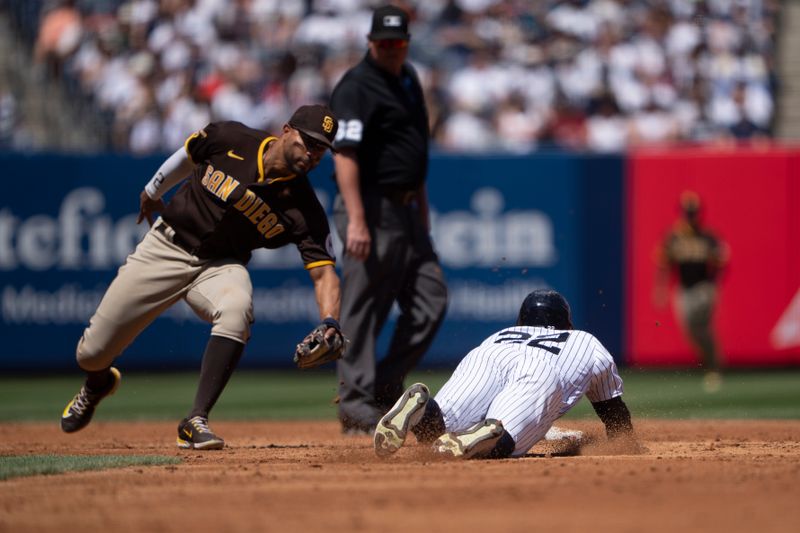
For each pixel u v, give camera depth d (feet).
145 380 156.04
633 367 155.12
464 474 52.85
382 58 86.07
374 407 88.12
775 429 91.81
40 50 199.00
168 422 110.01
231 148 65.98
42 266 155.33
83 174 155.43
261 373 163.22
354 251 85.81
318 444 79.77
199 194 66.59
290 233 65.72
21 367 155.84
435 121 189.67
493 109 191.72
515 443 59.36
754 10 203.00
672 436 84.53
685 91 195.11
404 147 87.35
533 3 202.59
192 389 145.89
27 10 200.85
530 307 65.46
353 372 87.97
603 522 39.55
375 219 87.76
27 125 192.85
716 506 42.80
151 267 67.87
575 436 69.92
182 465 60.03
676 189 154.81
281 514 42.24
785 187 154.51
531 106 192.13
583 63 196.13
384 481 50.93
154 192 69.46
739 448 71.26
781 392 135.95
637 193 155.33
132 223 155.53
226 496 47.03
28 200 155.43
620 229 155.43
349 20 198.80
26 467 57.06
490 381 61.41
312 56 195.93
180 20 199.82
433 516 41.22
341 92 86.53
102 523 40.98
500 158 156.04
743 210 154.51
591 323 155.33
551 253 155.84
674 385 146.20
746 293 154.61
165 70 195.93
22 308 155.43
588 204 155.74
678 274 152.87
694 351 152.87
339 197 90.22
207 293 67.77
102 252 155.53
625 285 155.12
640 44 198.08
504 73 195.21
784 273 154.40
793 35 202.69
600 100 193.06
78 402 74.08
